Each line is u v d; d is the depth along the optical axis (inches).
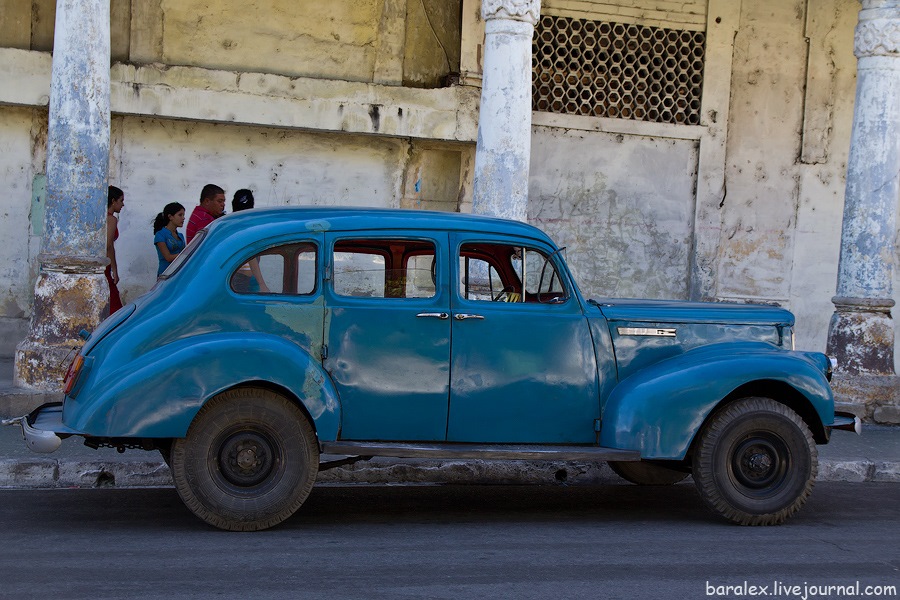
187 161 464.1
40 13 441.1
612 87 508.1
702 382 247.4
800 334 531.2
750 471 253.4
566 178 505.4
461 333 243.0
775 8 520.1
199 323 230.4
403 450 233.3
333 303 237.0
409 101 472.7
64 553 208.7
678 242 519.8
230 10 462.3
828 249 532.7
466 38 478.3
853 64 529.3
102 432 218.8
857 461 333.1
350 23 476.1
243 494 229.9
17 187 445.7
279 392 231.8
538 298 252.4
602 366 253.8
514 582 197.0
